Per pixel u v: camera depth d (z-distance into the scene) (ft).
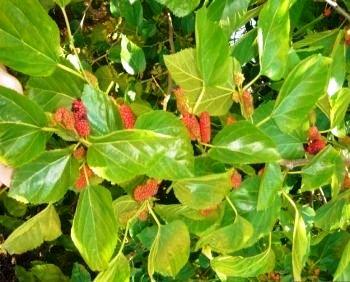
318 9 1.58
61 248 2.41
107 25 1.89
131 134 0.82
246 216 1.13
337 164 1.13
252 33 1.20
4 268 2.59
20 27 0.89
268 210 1.13
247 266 1.18
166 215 1.14
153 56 1.81
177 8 0.93
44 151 0.88
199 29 0.92
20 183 0.89
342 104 1.13
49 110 0.99
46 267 2.01
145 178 1.06
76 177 0.91
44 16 0.89
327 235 1.52
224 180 1.02
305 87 1.02
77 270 1.81
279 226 1.55
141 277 1.68
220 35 0.93
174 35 1.82
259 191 1.02
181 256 1.07
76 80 0.99
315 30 1.61
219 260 1.17
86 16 2.01
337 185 1.14
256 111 1.09
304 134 1.13
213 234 1.12
